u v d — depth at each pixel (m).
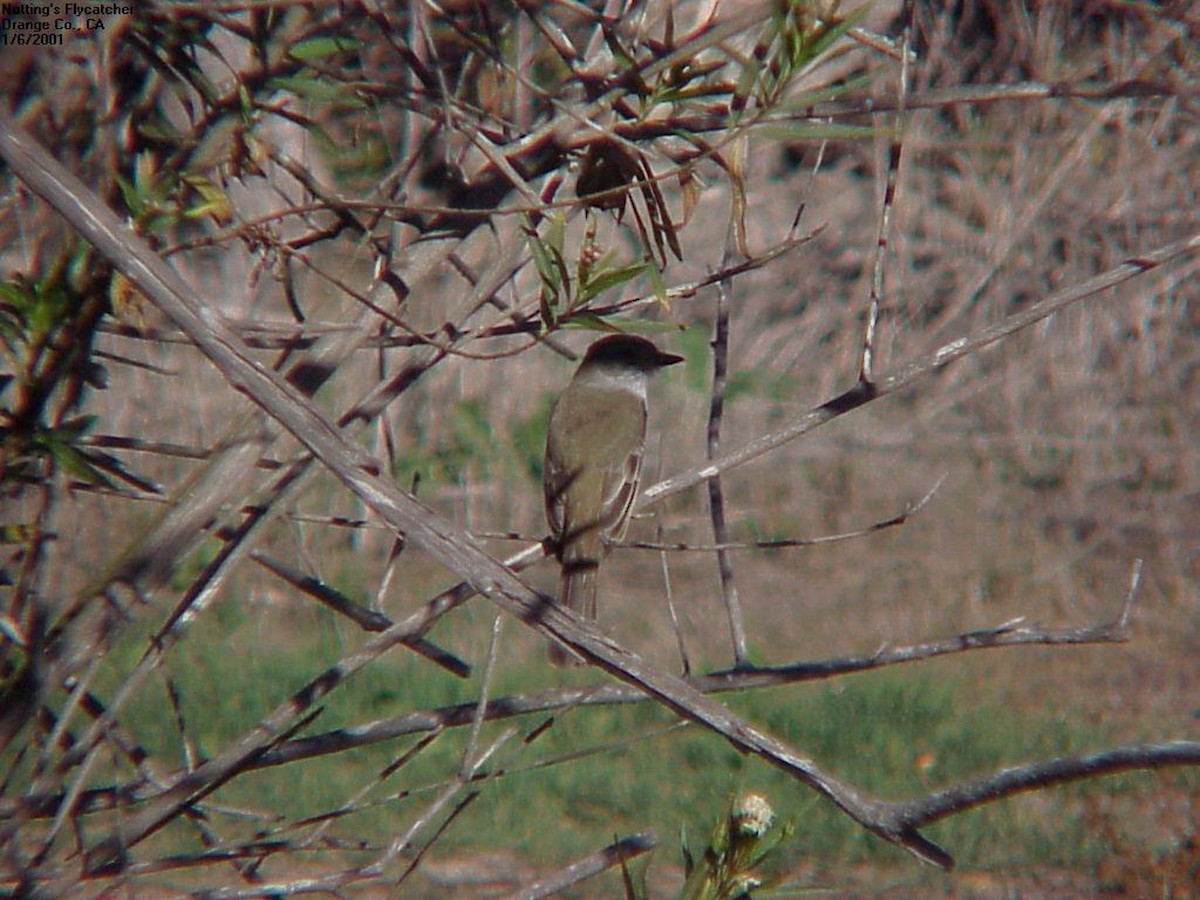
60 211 4.17
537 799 15.20
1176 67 15.15
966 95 6.02
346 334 6.09
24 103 5.36
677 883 14.16
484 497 19.27
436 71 6.40
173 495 5.61
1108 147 24.28
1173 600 22.22
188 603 5.26
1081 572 22.62
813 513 23.02
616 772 15.79
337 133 7.12
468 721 6.21
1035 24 23.47
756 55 5.67
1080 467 23.84
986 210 24.11
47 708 6.02
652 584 21.91
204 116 5.67
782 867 13.77
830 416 6.62
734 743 4.64
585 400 11.77
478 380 19.97
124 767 8.08
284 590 18.58
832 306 24.55
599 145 5.93
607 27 5.82
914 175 24.67
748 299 24.22
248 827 13.06
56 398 5.58
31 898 5.11
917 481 23.72
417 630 5.79
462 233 6.27
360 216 7.45
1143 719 18.81
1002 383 24.59
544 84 6.82
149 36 5.49
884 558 22.42
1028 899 14.04
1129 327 24.53
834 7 5.42
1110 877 14.48
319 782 14.91
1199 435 24.09
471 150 7.43
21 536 5.30
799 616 21.17
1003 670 20.11
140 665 5.20
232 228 6.00
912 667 19.83
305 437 4.33
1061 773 4.59
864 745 17.20
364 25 6.81
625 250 13.18
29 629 5.19
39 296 5.10
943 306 25.06
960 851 14.84
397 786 15.12
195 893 5.43
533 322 6.18
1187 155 24.12
